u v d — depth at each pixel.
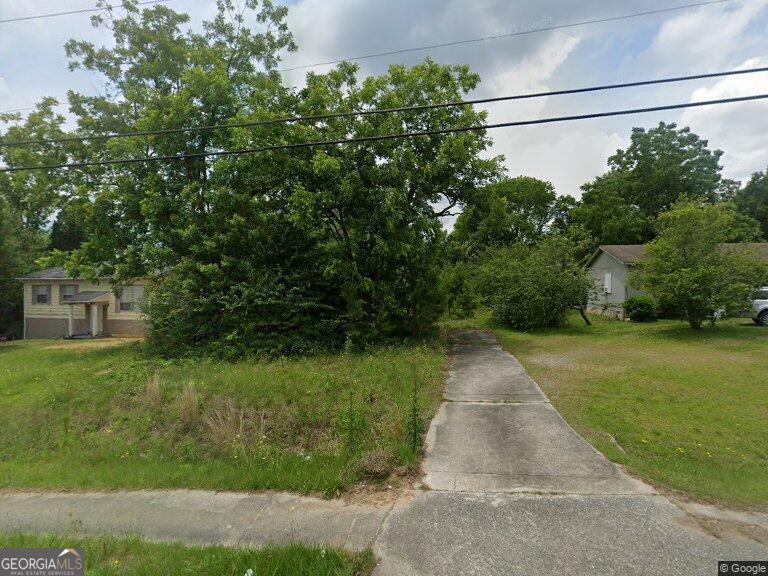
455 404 7.29
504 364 10.56
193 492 4.87
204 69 14.30
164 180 13.86
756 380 8.27
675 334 14.20
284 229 12.79
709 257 13.64
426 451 5.40
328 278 12.71
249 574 3.11
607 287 23.25
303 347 11.80
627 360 10.52
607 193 34.94
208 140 13.67
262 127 11.82
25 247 26.97
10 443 7.13
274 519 4.10
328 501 4.40
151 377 9.09
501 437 5.80
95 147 14.52
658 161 33.31
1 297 22.94
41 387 9.27
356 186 12.30
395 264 13.21
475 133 14.88
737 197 33.72
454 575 3.09
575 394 7.66
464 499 4.22
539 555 3.29
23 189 14.71
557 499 4.15
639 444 5.50
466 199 16.34
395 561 3.28
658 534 3.53
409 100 14.16
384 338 12.82
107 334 22.47
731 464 4.96
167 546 3.64
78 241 33.31
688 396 7.37
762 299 15.80
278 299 11.98
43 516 4.50
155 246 13.12
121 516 4.38
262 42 15.86
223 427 6.49
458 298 20.31
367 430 6.18
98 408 7.86
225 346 11.56
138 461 6.12
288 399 7.53
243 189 13.06
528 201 40.81
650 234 33.03
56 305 23.64
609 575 3.04
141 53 15.24
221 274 12.12
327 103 13.06
